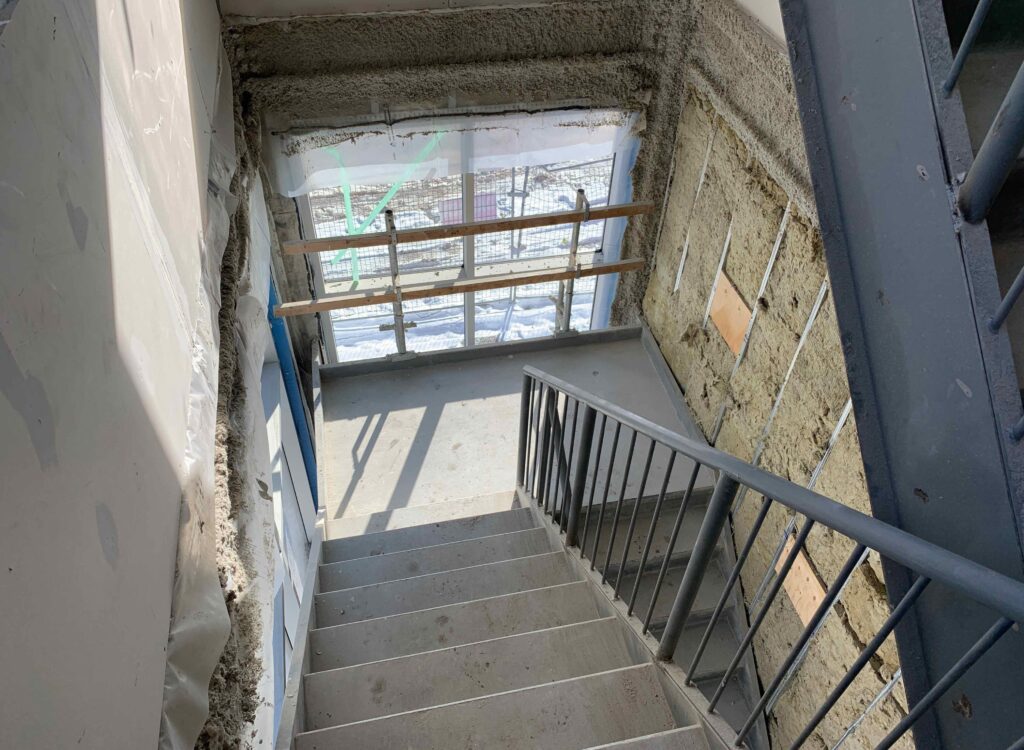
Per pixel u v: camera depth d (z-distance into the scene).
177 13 2.50
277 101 3.98
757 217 3.43
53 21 1.21
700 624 3.76
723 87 3.64
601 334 5.21
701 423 4.44
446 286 4.70
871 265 1.20
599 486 4.19
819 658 2.99
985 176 0.93
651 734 1.98
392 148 4.32
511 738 2.12
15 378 0.87
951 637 1.12
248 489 2.28
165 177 1.96
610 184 4.87
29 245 0.97
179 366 1.82
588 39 4.06
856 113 1.19
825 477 3.02
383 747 2.11
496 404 4.99
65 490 0.98
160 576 1.38
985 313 0.98
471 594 3.07
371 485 4.55
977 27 0.92
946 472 1.11
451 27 3.90
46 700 0.82
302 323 5.14
